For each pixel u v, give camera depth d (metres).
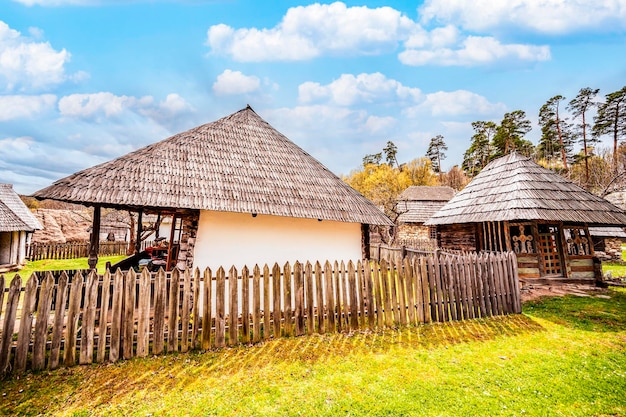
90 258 5.99
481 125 45.00
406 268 6.33
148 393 3.68
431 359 4.60
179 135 8.23
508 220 9.40
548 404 3.41
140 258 11.26
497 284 7.01
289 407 3.37
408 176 47.03
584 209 9.66
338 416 3.20
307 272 5.71
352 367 4.33
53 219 26.75
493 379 3.98
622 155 23.14
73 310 4.39
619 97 29.53
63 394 3.65
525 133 39.09
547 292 8.90
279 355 4.73
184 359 4.58
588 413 3.25
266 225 7.64
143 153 7.13
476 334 5.69
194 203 6.36
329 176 9.41
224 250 7.12
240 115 9.71
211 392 3.69
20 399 3.54
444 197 33.16
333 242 8.36
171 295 4.85
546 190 10.16
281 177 8.30
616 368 4.28
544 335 5.62
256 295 5.32
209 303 5.03
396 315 6.17
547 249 10.06
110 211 32.72
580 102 32.94
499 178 11.62
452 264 6.73
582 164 31.52
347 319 5.89
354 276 6.07
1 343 4.02
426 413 3.24
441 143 62.84
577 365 4.38
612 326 6.07
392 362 4.50
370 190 28.73
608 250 18.98
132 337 4.61
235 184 7.34
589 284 9.70
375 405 3.39
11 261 14.97
